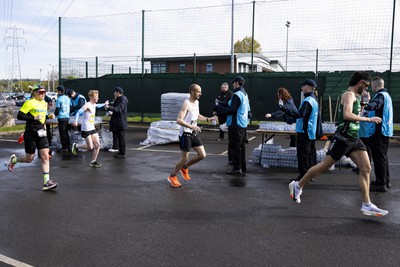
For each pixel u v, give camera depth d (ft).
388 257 13.98
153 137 42.16
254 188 23.68
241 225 17.22
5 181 25.23
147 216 18.40
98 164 30.09
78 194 22.27
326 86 52.29
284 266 13.28
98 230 16.57
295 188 19.24
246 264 13.43
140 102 62.28
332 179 25.91
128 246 14.90
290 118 24.99
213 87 57.47
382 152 22.68
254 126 55.77
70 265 13.34
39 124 23.12
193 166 30.45
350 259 13.82
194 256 14.05
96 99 29.55
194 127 22.93
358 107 17.87
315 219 18.04
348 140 17.47
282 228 16.87
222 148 39.88
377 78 22.47
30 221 17.66
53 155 35.04
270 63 66.54
